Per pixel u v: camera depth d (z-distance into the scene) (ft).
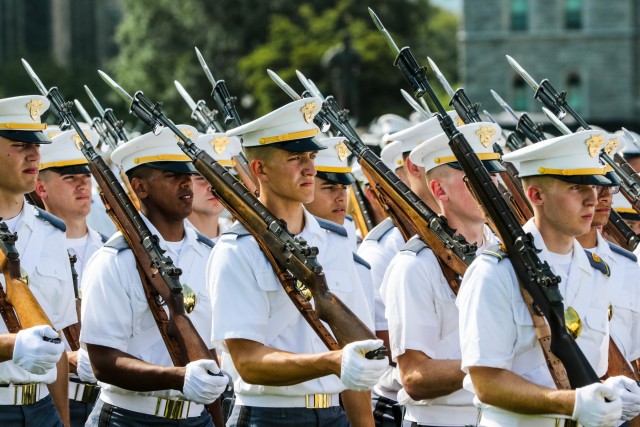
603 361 64.59
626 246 84.79
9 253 68.85
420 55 570.05
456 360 70.03
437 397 70.85
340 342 64.13
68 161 89.86
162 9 583.58
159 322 71.77
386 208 74.95
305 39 524.52
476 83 592.19
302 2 583.17
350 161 117.29
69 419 81.05
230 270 66.33
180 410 73.10
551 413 59.47
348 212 105.19
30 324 67.41
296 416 69.00
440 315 71.67
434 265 71.67
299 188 67.51
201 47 583.17
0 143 72.33
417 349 71.10
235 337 65.77
